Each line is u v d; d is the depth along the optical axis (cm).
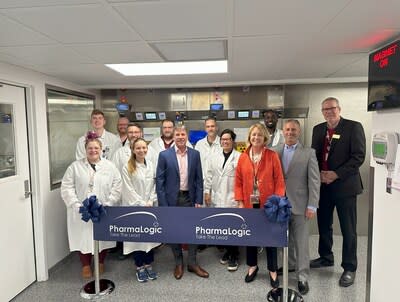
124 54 225
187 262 328
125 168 288
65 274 306
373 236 224
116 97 438
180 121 424
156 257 347
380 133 201
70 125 361
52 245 307
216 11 144
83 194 287
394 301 198
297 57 244
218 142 369
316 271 302
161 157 288
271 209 210
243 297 260
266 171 255
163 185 287
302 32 178
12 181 261
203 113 419
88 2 132
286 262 219
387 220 204
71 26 163
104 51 216
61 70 281
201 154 368
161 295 265
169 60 248
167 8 140
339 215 278
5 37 180
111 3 133
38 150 286
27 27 164
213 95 421
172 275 302
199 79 357
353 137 264
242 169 267
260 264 324
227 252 330
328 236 305
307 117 402
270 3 135
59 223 320
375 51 210
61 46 201
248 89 412
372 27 170
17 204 267
